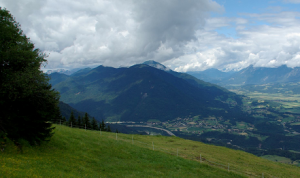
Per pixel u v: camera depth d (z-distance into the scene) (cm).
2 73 2225
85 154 2978
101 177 2261
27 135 2486
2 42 2344
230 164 4194
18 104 2405
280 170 4494
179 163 3644
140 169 2948
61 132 3675
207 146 5806
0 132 2214
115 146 3825
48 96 2475
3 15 2455
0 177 1450
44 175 1786
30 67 2436
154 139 6222
